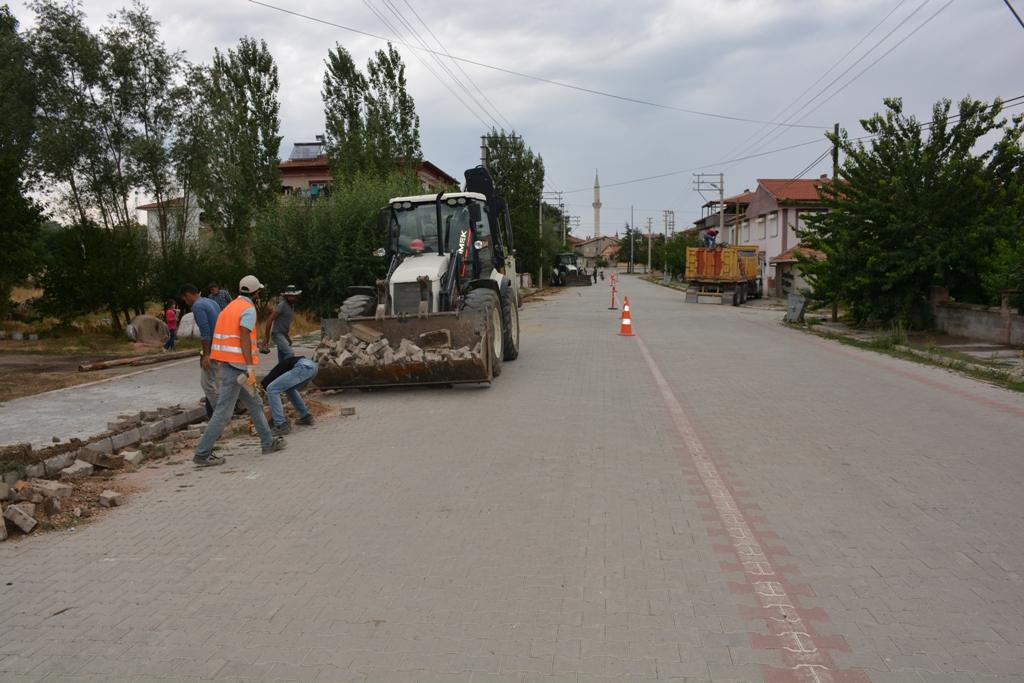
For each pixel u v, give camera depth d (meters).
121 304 19.91
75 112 20.34
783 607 3.99
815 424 8.59
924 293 19.64
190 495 6.30
